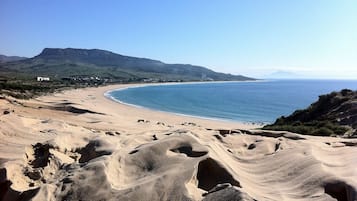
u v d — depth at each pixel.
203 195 6.08
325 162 7.21
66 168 7.54
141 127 22.06
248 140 10.57
